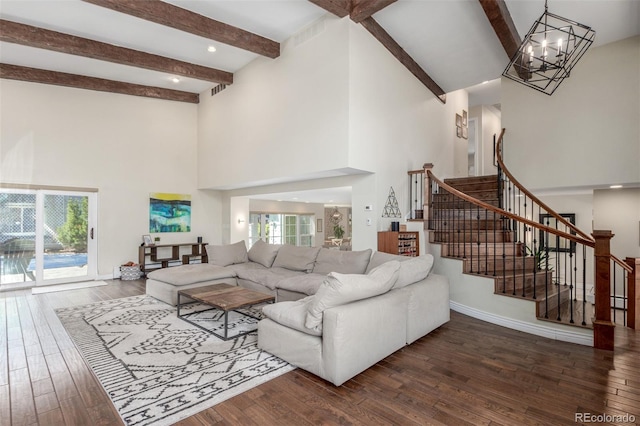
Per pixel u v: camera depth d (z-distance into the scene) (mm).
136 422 2066
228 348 3199
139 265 7062
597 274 3266
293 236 11867
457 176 8094
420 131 6434
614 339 3348
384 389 2455
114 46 5363
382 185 5270
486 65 6238
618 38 5055
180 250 7918
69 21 4633
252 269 5309
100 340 3430
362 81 4816
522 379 2607
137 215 7289
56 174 6332
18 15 4414
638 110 4965
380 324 2857
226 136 7051
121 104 7117
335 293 2529
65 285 6195
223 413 2164
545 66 3826
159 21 4359
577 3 4242
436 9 4684
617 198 5855
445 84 7082
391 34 5352
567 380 2590
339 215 13898
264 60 5980
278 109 5691
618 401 2303
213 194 8484
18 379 2619
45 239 6277
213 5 4527
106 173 6910
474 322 3988
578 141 5457
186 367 2803
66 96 6469
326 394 2387
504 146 6227
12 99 5926
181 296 4703
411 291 3320
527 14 4527
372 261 4266
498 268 4543
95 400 2316
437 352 3113
